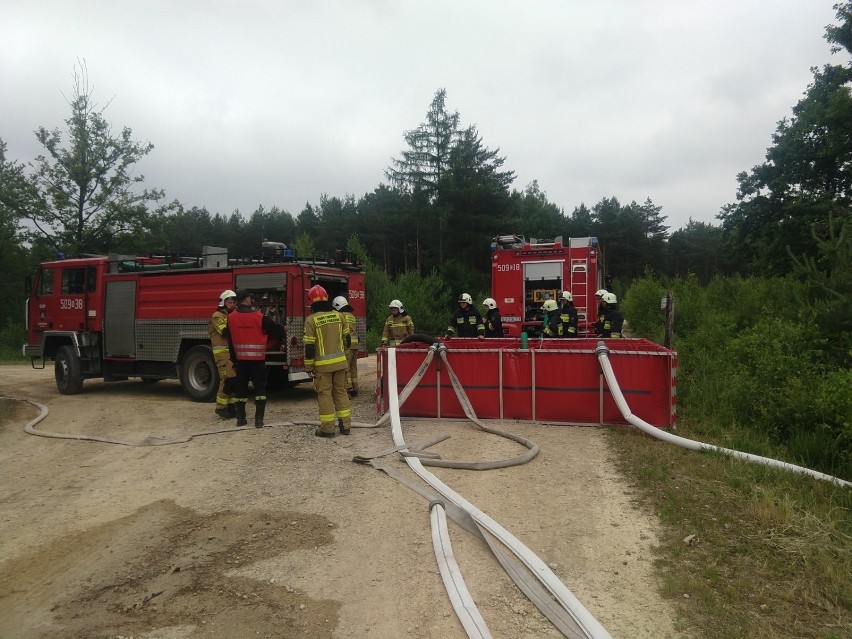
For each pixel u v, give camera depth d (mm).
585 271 13203
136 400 10867
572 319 10016
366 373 13875
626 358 7445
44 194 25359
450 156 43188
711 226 80250
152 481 6230
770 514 4762
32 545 4918
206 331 10289
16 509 5688
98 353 11578
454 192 41625
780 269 22172
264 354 8164
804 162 21844
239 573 4234
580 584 3953
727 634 3404
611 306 9875
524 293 13570
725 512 4887
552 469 5984
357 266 11445
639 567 4129
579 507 5090
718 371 9406
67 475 6590
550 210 68438
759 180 22781
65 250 25391
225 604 3865
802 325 8633
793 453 6434
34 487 6273
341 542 4629
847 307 8484
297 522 4992
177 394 11570
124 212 26016
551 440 6957
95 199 25812
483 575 4082
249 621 3674
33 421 9117
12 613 3916
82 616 3828
